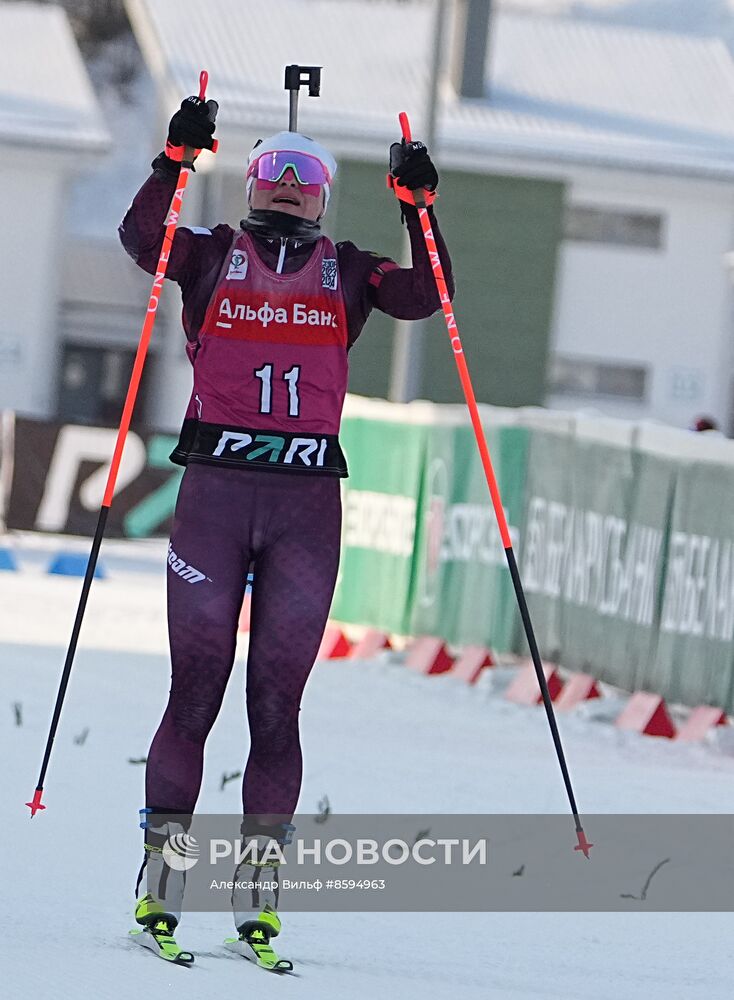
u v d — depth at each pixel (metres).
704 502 26.44
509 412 32.16
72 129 89.81
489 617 32.22
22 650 30.16
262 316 11.20
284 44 93.06
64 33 99.19
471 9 90.62
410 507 35.34
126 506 54.69
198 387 11.29
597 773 22.08
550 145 88.38
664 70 97.62
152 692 26.02
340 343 11.38
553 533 30.61
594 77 95.69
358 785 19.45
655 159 89.25
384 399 87.19
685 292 92.00
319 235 11.44
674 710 27.56
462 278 89.56
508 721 27.00
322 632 11.21
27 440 54.19
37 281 90.75
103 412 98.31
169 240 11.07
